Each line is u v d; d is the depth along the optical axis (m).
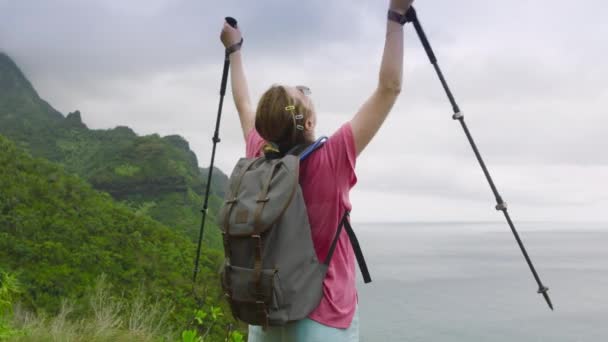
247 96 2.48
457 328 86.81
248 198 1.68
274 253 1.61
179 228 85.94
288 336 1.69
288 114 1.80
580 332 86.38
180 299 20.70
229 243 1.69
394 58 1.73
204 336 4.28
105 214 47.84
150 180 117.75
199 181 127.31
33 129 186.75
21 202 42.06
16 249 33.06
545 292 2.31
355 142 1.73
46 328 5.62
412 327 85.88
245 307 1.66
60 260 34.09
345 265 1.77
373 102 1.75
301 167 1.76
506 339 80.19
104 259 35.88
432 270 181.75
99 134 179.38
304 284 1.62
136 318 5.85
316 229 1.72
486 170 2.36
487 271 183.25
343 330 1.70
